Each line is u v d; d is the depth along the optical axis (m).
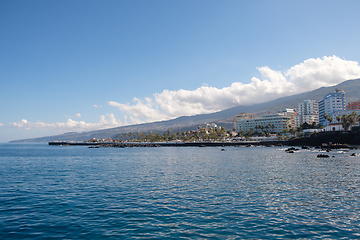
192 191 31.19
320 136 157.12
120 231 18.05
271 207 24.00
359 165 57.31
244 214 21.88
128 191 31.44
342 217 21.08
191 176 44.00
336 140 147.00
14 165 70.69
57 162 80.44
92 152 153.38
